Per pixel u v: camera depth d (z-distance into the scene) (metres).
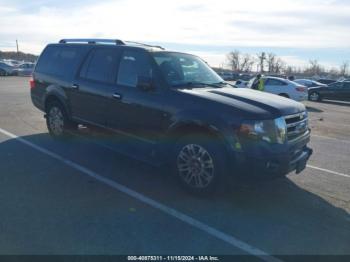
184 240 3.68
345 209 4.57
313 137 9.39
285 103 4.90
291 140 4.70
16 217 3.99
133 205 4.44
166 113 4.90
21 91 19.09
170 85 5.07
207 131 4.55
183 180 4.86
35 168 5.62
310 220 4.23
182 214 4.24
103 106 5.89
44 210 4.20
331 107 19.94
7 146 6.81
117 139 5.76
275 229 3.98
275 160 4.38
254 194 4.92
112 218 4.07
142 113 5.22
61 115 7.09
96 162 6.02
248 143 4.30
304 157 4.93
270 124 4.40
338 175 5.94
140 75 5.39
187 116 4.64
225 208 4.45
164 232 3.81
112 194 4.74
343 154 7.45
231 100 4.65
